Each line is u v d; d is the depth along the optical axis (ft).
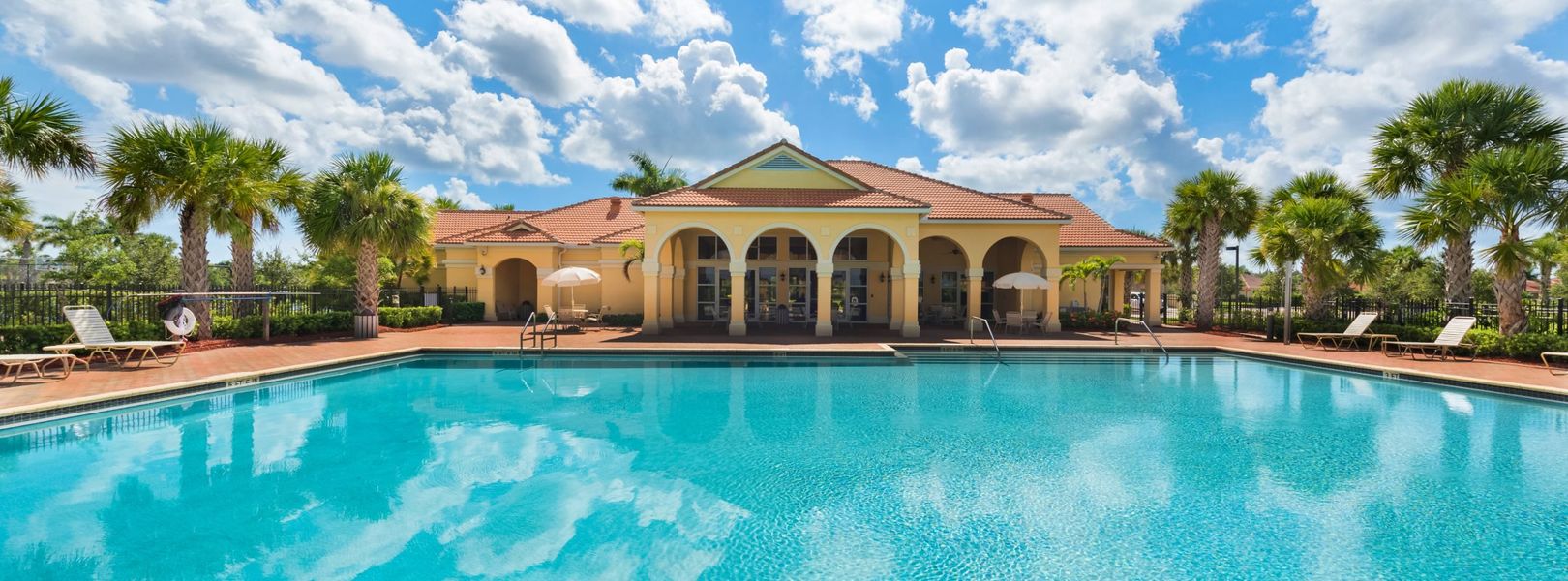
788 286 81.76
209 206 47.03
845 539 16.47
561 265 85.97
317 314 58.70
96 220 104.83
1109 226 88.22
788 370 44.70
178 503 18.62
